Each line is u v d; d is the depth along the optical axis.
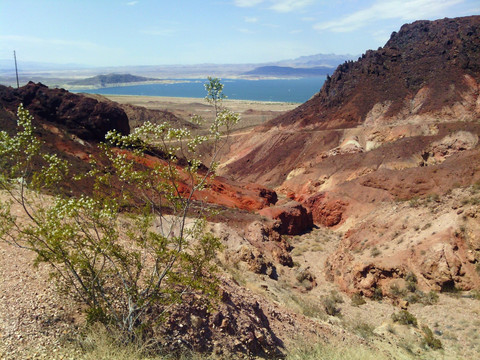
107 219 8.58
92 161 8.92
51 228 7.79
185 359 8.07
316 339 12.70
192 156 9.01
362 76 96.69
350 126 85.75
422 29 111.25
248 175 87.25
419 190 41.69
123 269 9.01
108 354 7.15
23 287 8.90
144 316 8.64
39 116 38.94
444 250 21.91
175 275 8.38
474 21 101.94
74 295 8.79
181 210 9.49
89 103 42.00
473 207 22.91
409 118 76.44
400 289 21.55
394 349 14.91
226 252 22.61
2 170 8.28
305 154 81.62
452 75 78.44
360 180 48.47
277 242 33.59
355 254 28.12
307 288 23.94
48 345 7.28
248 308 11.57
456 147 57.69
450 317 18.36
